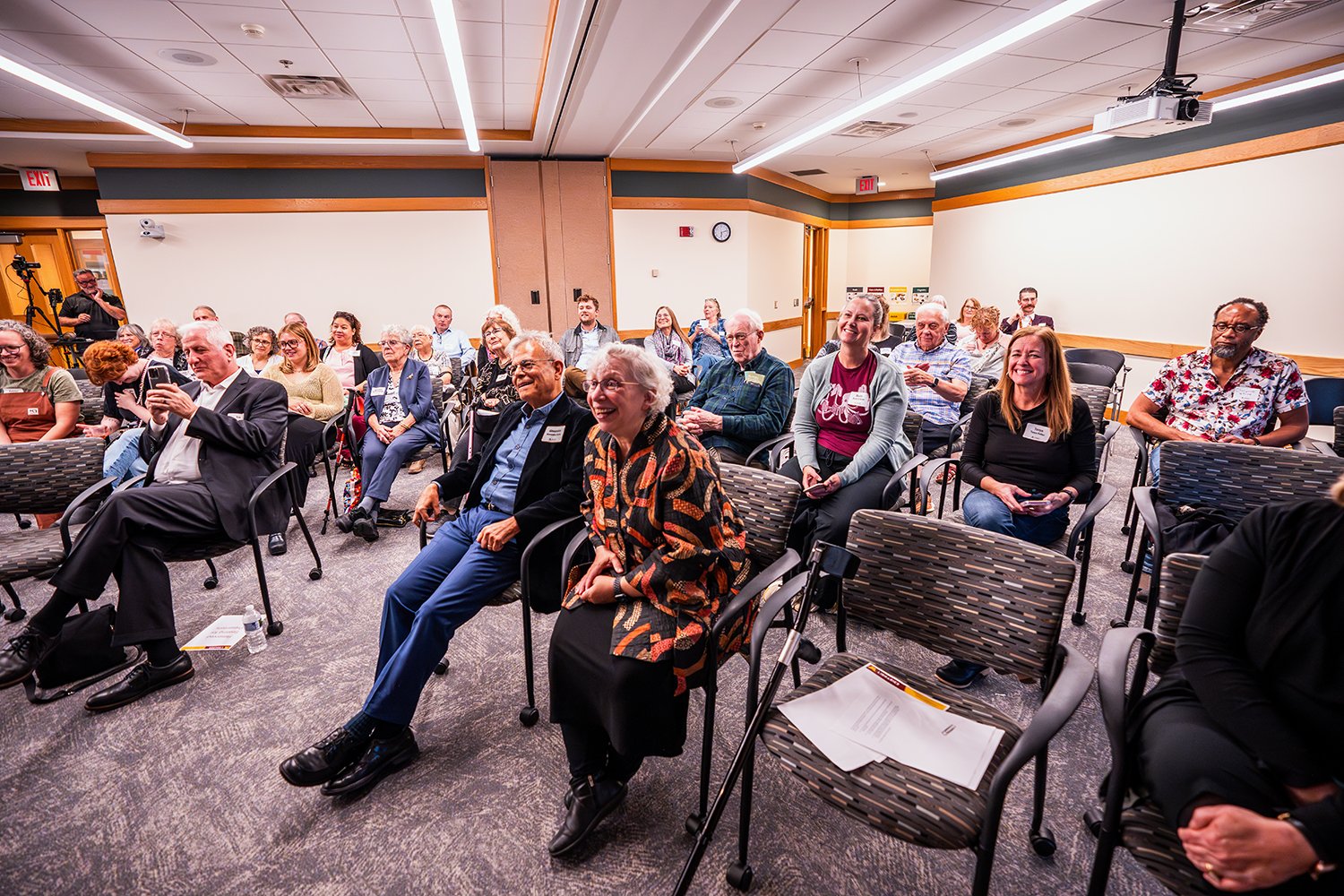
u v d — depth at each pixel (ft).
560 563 6.24
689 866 4.15
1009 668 4.42
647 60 14.49
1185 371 9.48
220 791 5.59
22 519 12.53
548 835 5.09
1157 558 6.47
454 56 12.73
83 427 10.59
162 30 13.01
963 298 27.94
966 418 10.90
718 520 4.90
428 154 23.81
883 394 8.59
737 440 10.15
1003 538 4.51
